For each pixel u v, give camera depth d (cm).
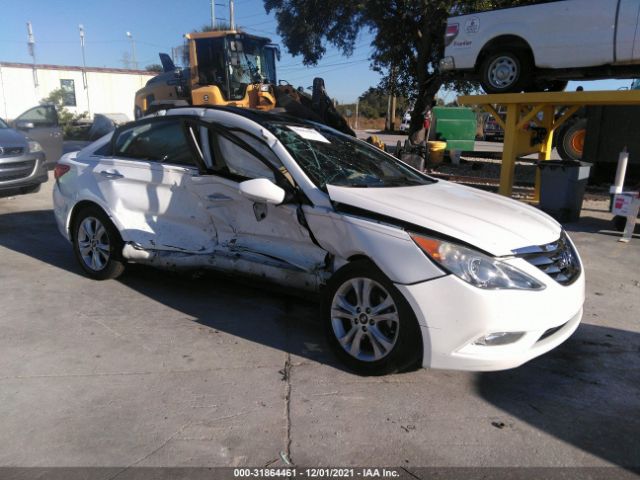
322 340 406
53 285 507
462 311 305
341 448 279
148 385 335
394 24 1510
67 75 3609
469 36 928
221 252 434
